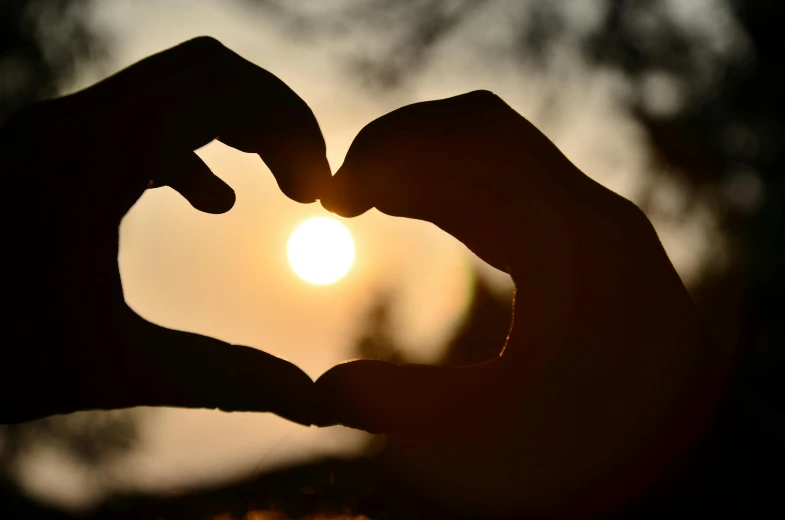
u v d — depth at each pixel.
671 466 0.46
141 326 0.47
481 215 0.49
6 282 0.48
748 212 1.33
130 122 0.50
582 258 0.48
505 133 0.49
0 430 1.35
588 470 0.46
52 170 0.49
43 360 0.47
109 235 0.49
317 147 0.51
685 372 0.47
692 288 1.27
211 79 0.51
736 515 0.45
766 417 0.47
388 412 0.46
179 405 0.47
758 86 1.38
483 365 0.47
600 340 0.47
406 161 0.50
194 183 0.51
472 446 0.46
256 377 0.47
